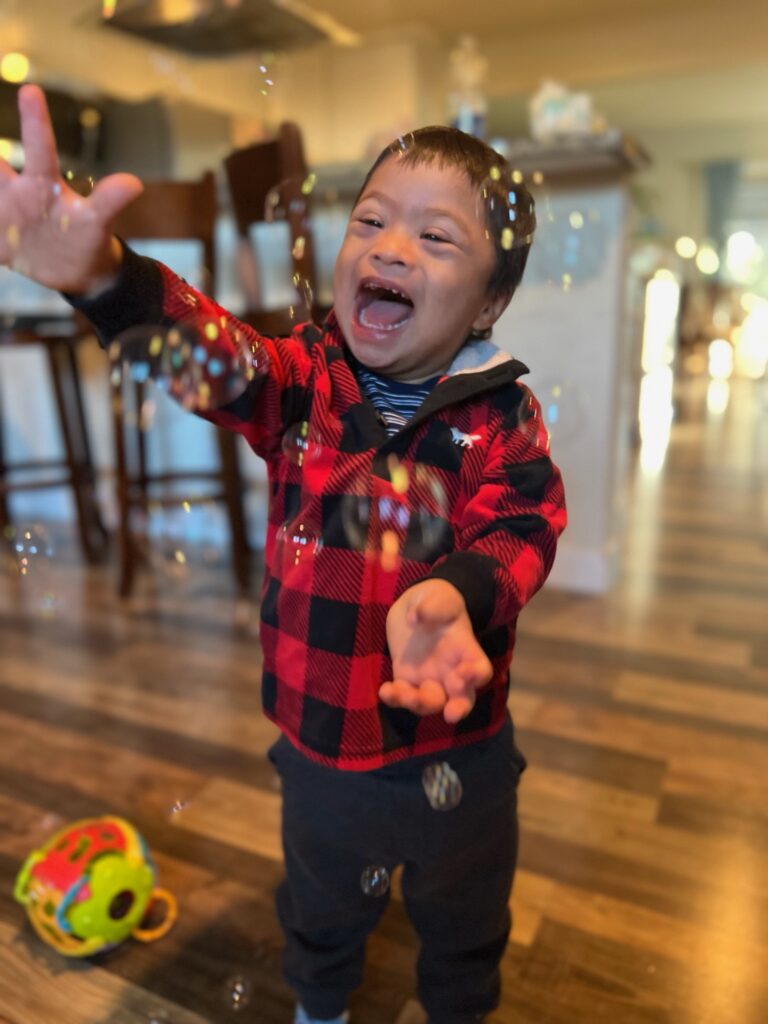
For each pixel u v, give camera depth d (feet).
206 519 8.19
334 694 2.08
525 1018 2.76
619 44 14.40
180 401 1.90
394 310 1.93
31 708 4.89
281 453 2.21
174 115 8.22
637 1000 2.83
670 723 4.68
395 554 2.00
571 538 6.84
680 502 9.82
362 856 2.28
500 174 2.00
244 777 4.17
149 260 1.89
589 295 6.32
